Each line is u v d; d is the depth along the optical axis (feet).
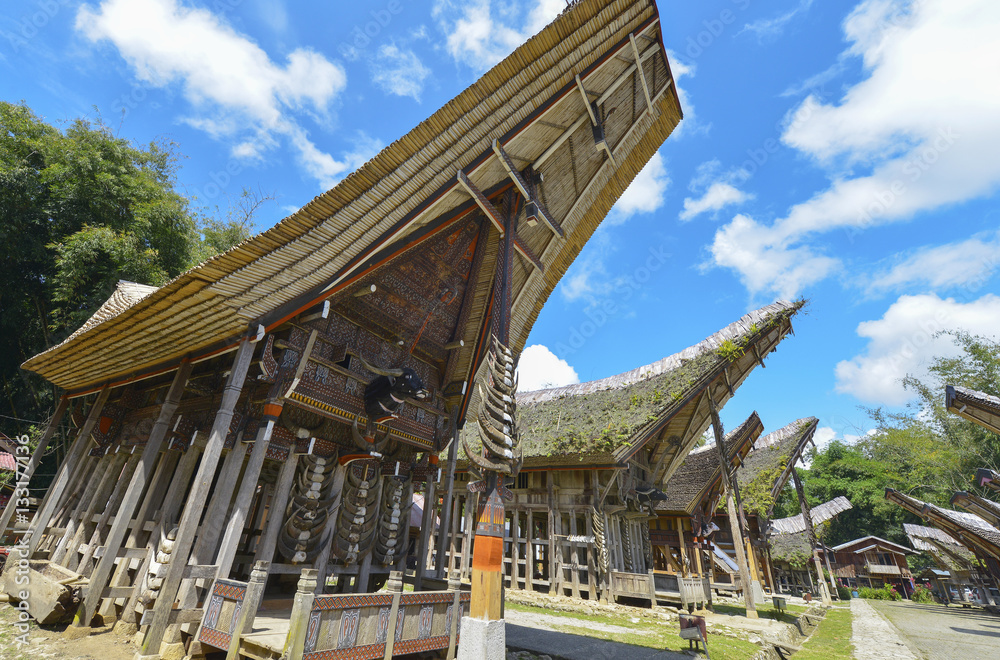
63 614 18.13
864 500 143.23
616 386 57.41
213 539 17.35
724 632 34.91
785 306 48.98
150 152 60.54
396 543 25.88
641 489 50.62
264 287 17.89
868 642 37.68
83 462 29.12
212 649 15.28
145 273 46.91
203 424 21.66
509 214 23.00
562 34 18.72
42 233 46.16
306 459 21.06
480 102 18.61
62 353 27.73
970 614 71.41
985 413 39.58
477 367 27.43
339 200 17.30
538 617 36.29
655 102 27.27
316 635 12.14
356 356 21.83
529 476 50.57
